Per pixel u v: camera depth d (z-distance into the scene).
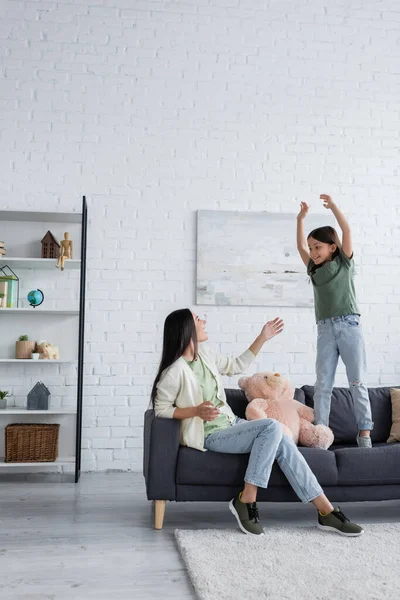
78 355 3.92
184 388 2.84
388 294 4.47
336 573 2.17
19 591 2.04
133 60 4.39
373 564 2.26
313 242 3.42
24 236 4.20
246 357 3.30
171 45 4.44
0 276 4.02
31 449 3.83
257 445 2.71
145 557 2.38
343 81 4.57
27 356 3.97
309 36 4.57
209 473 2.75
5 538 2.60
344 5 4.59
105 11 4.40
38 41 4.33
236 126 4.45
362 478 2.81
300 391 3.57
